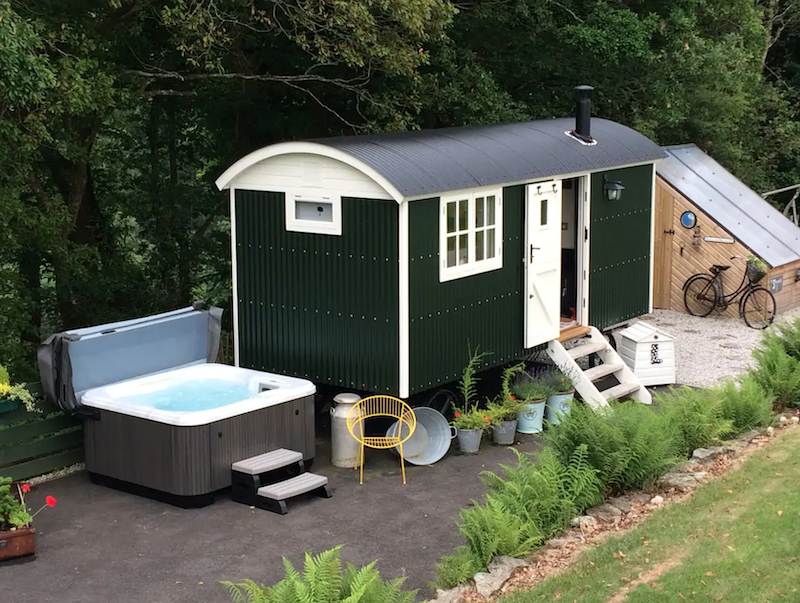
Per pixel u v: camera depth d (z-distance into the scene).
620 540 7.04
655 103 19.92
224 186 10.74
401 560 7.54
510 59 18.62
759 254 15.80
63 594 6.96
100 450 9.13
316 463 9.88
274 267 10.55
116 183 19.61
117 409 8.91
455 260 10.21
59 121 14.45
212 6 14.22
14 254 15.38
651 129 19.28
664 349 12.36
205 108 18.67
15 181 12.95
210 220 19.84
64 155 15.50
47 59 11.37
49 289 17.19
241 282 10.88
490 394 11.93
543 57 18.44
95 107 12.82
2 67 10.18
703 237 16.27
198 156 20.77
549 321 11.59
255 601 5.70
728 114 22.41
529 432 10.76
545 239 11.41
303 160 10.10
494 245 10.76
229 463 8.79
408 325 9.70
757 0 26.64
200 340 10.92
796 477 7.96
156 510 8.60
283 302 10.55
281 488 8.61
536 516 7.27
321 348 10.32
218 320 10.91
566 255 13.12
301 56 16.92
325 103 18.20
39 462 9.39
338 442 9.70
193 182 21.11
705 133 22.22
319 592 5.61
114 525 8.27
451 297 10.23
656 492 8.12
